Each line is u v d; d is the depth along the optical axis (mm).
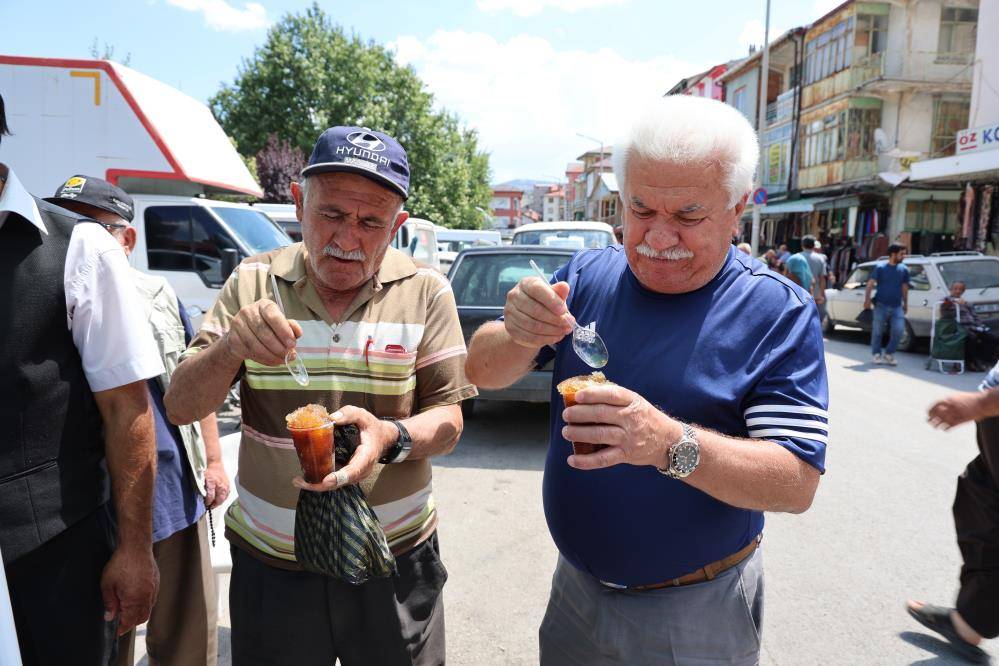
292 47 30344
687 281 1503
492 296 5910
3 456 1390
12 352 1391
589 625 1669
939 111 19688
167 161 6258
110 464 1623
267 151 25656
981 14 14172
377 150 1577
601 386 1198
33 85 6047
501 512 4227
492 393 5648
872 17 19656
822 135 21891
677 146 1340
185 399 1562
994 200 13977
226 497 2438
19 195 1423
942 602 3176
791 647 2840
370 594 1726
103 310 1554
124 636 2055
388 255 1865
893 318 9602
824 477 4887
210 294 6469
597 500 1581
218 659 2736
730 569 1569
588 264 1830
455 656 2805
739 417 1487
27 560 1460
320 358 1714
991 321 9594
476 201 41750
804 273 11570
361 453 1485
